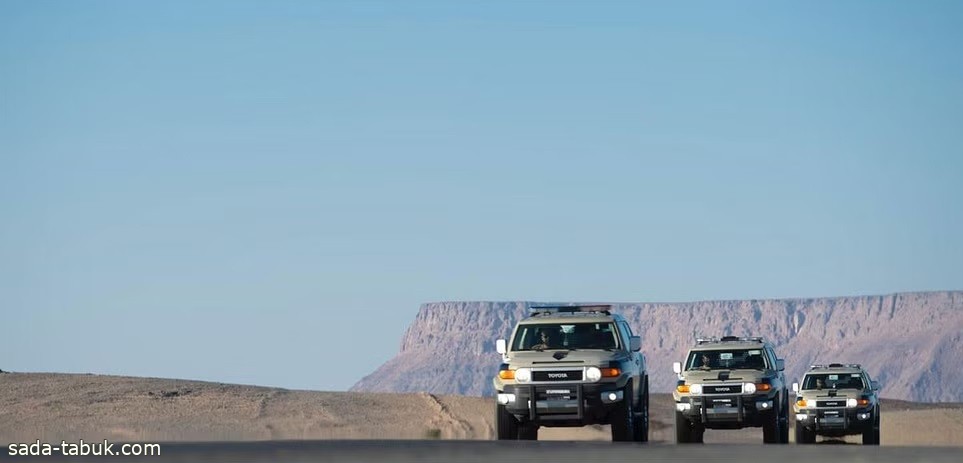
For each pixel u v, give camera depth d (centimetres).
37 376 12825
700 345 6988
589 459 3294
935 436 10219
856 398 8088
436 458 3303
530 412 5428
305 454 3447
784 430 6900
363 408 11338
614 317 5731
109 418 10212
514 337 5656
